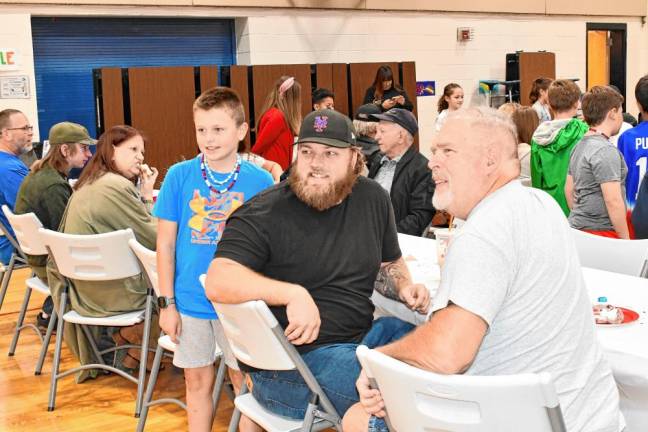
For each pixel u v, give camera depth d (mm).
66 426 3516
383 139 4098
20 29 6965
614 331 2244
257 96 7504
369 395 1874
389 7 8922
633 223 3479
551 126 4375
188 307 2771
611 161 3814
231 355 2760
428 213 4039
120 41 7734
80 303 3744
